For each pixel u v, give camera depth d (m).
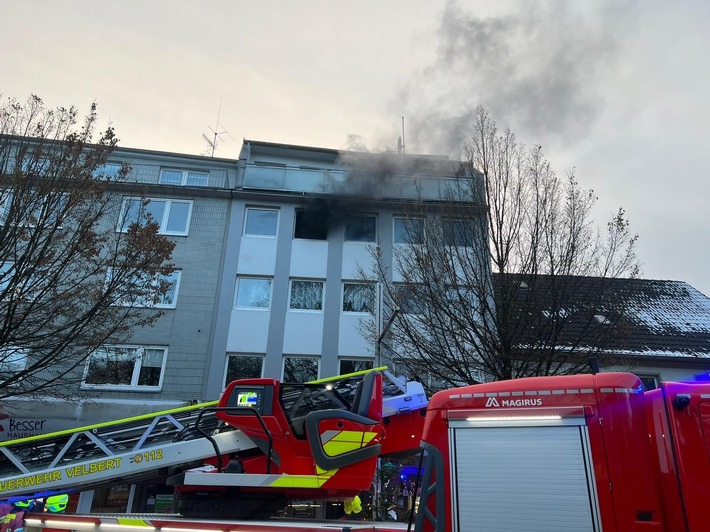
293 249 19.72
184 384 17.42
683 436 3.03
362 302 19.11
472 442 3.38
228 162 21.48
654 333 19.02
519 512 3.15
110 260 11.41
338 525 3.94
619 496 3.00
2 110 10.57
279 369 17.91
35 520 4.74
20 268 9.60
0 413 14.63
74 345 10.75
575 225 11.74
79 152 10.61
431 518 3.32
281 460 5.21
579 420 3.21
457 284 11.57
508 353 10.72
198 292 18.72
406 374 11.75
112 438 6.43
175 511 5.75
